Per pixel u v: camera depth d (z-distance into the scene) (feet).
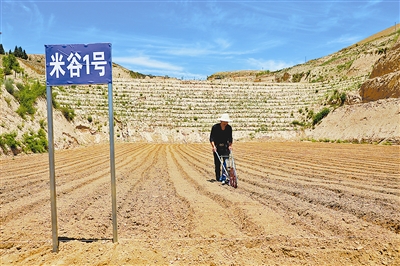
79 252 16.06
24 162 59.41
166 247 16.66
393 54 140.15
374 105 129.90
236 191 31.48
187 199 27.81
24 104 88.99
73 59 15.67
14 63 135.13
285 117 182.60
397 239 17.39
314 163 55.36
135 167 54.70
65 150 94.73
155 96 191.72
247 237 18.01
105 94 181.06
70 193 31.17
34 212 24.21
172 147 120.67
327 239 17.39
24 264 14.96
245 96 203.10
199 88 205.87
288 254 15.65
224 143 37.11
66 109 122.72
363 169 46.57
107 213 23.91
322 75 250.57
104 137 148.66
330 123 151.53
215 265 14.67
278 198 27.58
